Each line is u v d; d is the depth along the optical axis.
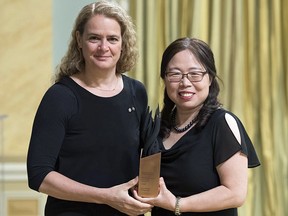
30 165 3.06
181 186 3.09
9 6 6.21
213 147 3.10
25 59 6.25
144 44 6.27
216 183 3.08
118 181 3.19
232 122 3.11
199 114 3.16
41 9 6.26
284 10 6.35
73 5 6.36
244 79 6.39
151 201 3.01
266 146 6.33
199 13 6.28
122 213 3.21
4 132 6.21
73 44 3.26
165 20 6.28
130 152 3.22
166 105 3.30
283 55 6.38
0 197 6.17
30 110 6.25
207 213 3.07
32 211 6.21
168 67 3.17
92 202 3.07
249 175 6.29
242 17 6.36
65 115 3.12
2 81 6.22
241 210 6.24
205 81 3.15
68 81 3.21
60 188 3.03
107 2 3.23
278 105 6.39
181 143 3.14
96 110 3.17
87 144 3.15
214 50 6.31
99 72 3.20
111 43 3.18
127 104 3.26
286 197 6.32
